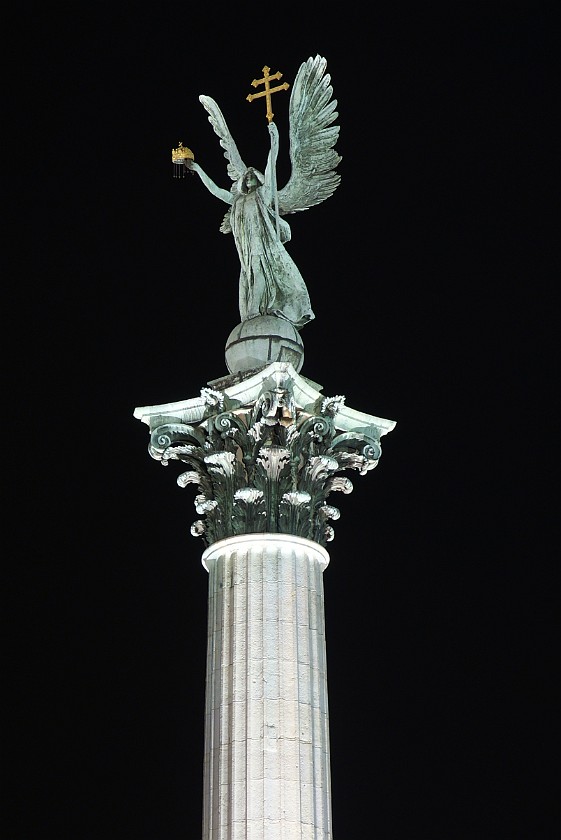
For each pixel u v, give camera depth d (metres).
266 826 27.16
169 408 32.66
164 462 32.34
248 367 33.06
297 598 29.84
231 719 28.41
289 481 31.38
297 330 34.91
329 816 28.02
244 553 30.25
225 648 29.34
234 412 31.86
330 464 31.70
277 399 31.16
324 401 32.22
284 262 35.00
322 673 29.52
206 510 31.75
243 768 27.75
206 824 27.86
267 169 36.03
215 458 31.42
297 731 28.22
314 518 31.42
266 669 28.78
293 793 27.55
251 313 34.25
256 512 30.64
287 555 30.25
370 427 33.53
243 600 29.67
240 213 35.53
